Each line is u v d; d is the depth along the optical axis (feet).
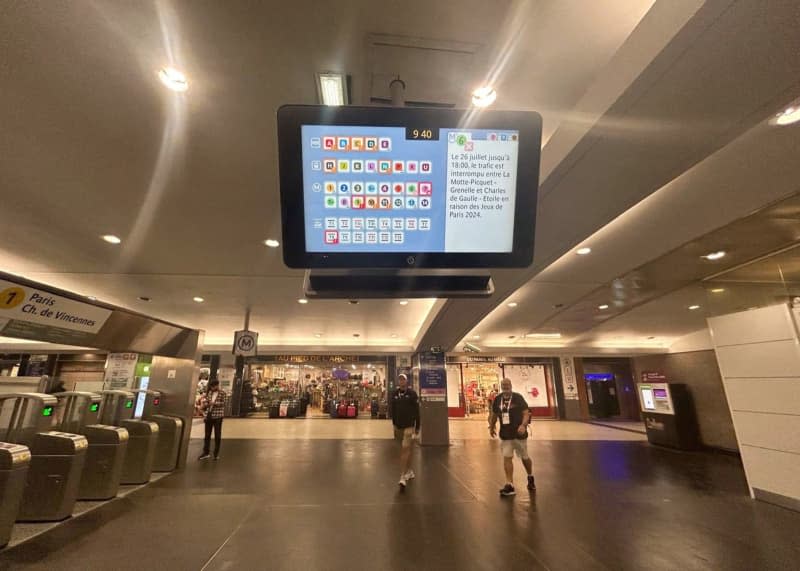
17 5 6.82
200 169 11.93
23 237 16.72
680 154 8.86
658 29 6.12
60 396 17.99
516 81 8.65
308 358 54.24
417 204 5.21
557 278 22.24
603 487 18.88
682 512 15.14
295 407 53.93
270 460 25.05
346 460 25.31
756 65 6.27
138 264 20.01
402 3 6.94
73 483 14.53
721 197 13.21
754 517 14.60
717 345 19.21
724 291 20.10
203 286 24.09
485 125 5.16
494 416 19.12
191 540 12.25
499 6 6.99
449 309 23.53
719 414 28.91
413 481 19.88
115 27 7.28
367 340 50.21
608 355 51.24
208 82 8.64
